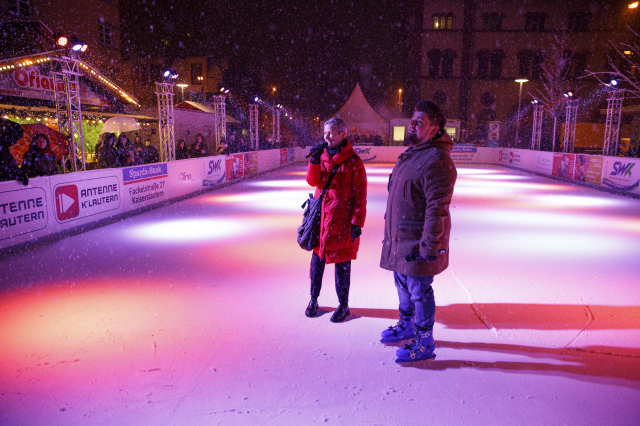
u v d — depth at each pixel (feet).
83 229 26.50
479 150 98.68
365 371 9.44
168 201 38.86
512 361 9.85
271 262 18.92
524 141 125.90
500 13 129.29
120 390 8.71
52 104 42.50
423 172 8.55
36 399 8.39
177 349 10.55
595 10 124.77
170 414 7.88
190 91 111.75
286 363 9.82
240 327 11.89
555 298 14.25
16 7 58.80
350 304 13.73
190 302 13.92
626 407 8.07
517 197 42.75
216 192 46.85
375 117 112.37
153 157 48.11
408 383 8.93
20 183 21.39
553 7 126.82
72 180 25.50
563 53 127.24
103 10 78.59
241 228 26.94
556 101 124.06
